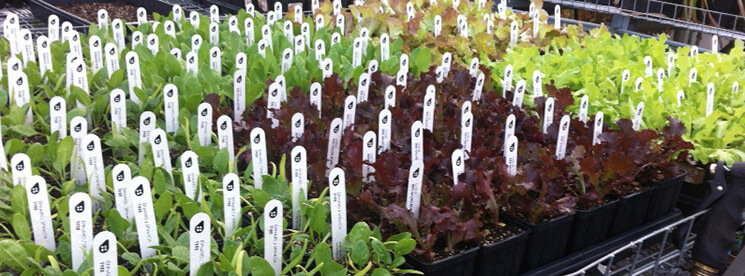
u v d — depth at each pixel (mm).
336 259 819
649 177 1030
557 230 926
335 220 805
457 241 848
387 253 785
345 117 1049
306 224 844
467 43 1533
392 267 785
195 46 1300
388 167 910
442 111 1174
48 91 1119
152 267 761
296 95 1122
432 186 905
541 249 923
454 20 1680
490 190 881
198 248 710
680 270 1000
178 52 1252
